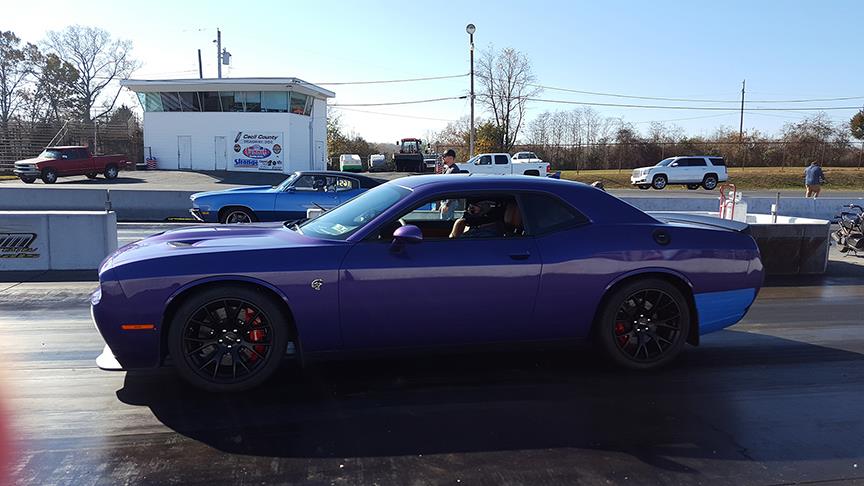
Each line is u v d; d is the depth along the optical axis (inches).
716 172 1398.9
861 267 392.2
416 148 1996.8
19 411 148.2
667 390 167.6
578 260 169.8
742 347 209.3
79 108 2573.8
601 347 177.5
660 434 139.8
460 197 173.0
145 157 1694.1
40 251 343.6
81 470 119.6
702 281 179.5
